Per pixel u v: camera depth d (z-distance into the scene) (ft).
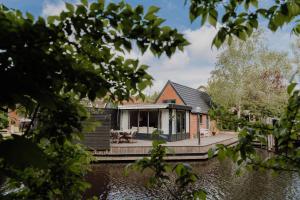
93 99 3.64
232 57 89.35
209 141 58.70
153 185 5.07
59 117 4.19
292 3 3.34
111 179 30.68
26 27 2.69
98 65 3.82
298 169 4.15
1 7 3.06
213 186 28.58
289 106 3.90
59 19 3.15
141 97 4.18
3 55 2.62
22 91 2.54
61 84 3.50
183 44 3.33
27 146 2.33
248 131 4.44
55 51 3.20
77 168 4.99
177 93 71.00
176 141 58.59
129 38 3.31
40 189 4.50
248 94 89.04
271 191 26.13
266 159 4.38
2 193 3.52
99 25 3.22
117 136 51.83
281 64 87.92
